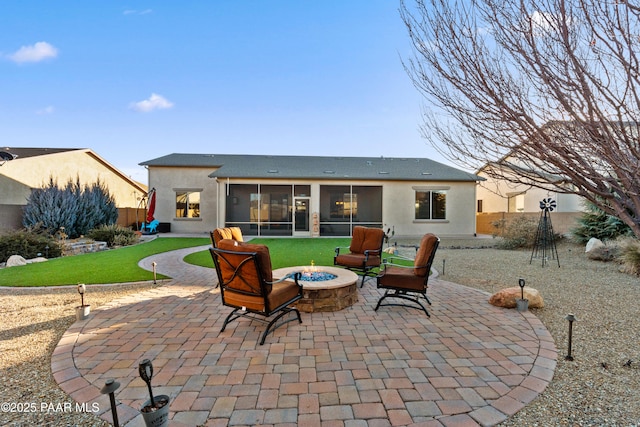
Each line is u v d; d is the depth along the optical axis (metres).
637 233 1.73
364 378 2.63
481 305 4.70
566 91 1.73
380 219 16.89
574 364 2.89
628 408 2.23
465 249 11.77
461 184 16.42
